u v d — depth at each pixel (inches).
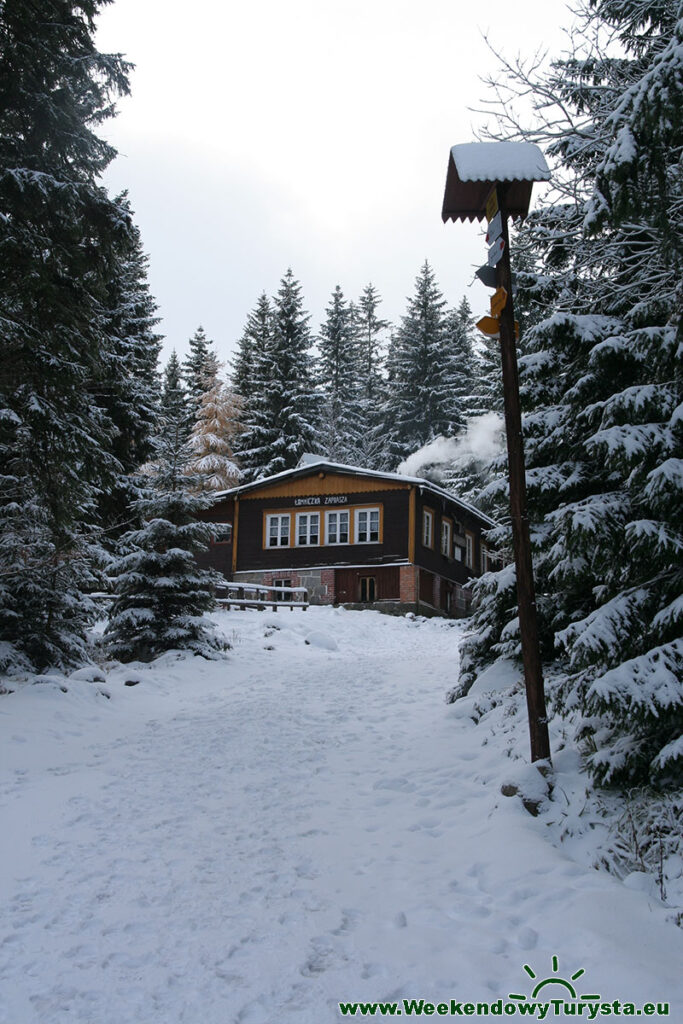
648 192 271.4
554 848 241.9
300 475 1336.1
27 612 561.0
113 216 501.7
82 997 168.2
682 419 256.5
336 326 2689.5
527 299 369.1
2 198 461.4
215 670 674.2
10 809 308.7
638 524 257.9
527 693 293.3
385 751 390.9
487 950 185.5
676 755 229.1
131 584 714.8
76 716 473.1
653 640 267.7
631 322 316.2
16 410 491.8
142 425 1042.7
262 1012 161.6
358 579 1289.4
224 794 329.1
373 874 240.4
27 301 463.5
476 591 437.1
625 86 345.7
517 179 303.3
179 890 228.4
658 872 215.5
